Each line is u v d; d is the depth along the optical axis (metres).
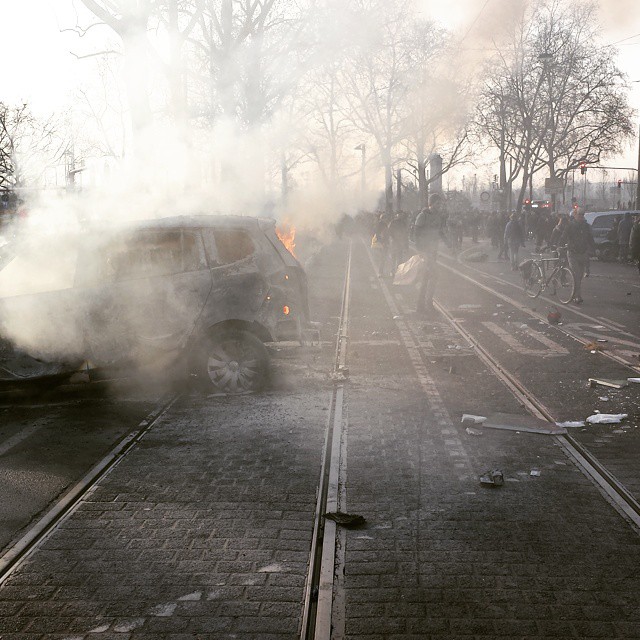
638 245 22.02
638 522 4.27
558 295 16.64
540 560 3.81
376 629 3.19
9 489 4.94
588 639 3.10
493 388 7.60
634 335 10.88
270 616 3.30
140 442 5.92
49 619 3.30
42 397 7.47
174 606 3.40
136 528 4.26
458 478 5.03
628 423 6.31
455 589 3.53
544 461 5.36
